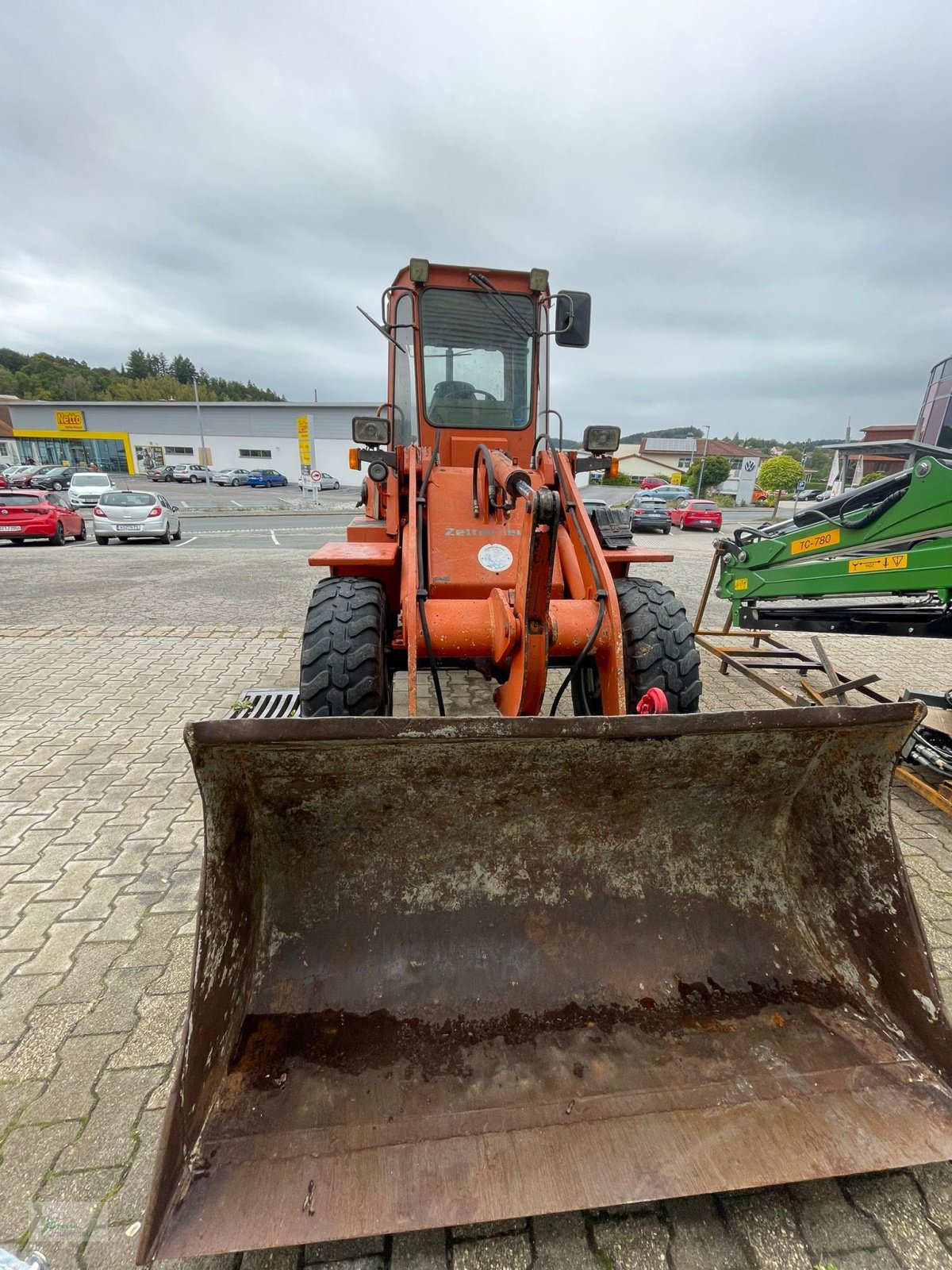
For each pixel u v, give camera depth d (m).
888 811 1.61
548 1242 1.32
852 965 1.63
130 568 10.72
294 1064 1.42
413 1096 1.39
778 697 4.49
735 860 1.82
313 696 2.53
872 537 3.42
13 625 6.69
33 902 2.35
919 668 5.64
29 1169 1.44
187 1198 1.17
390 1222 1.18
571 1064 1.47
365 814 1.64
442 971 1.62
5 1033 1.80
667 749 1.60
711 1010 1.60
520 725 1.42
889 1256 1.29
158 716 4.23
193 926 2.24
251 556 12.55
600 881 1.76
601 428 3.42
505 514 3.01
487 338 3.44
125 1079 1.67
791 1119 1.37
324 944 1.63
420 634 2.50
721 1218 1.36
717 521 23.22
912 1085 1.42
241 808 1.51
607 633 2.54
